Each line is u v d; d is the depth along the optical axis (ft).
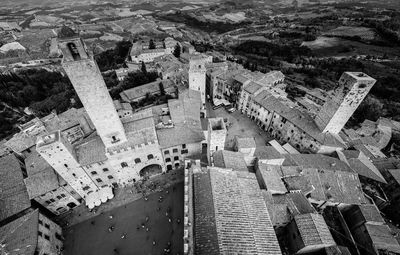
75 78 130.21
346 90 181.27
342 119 199.52
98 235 163.73
